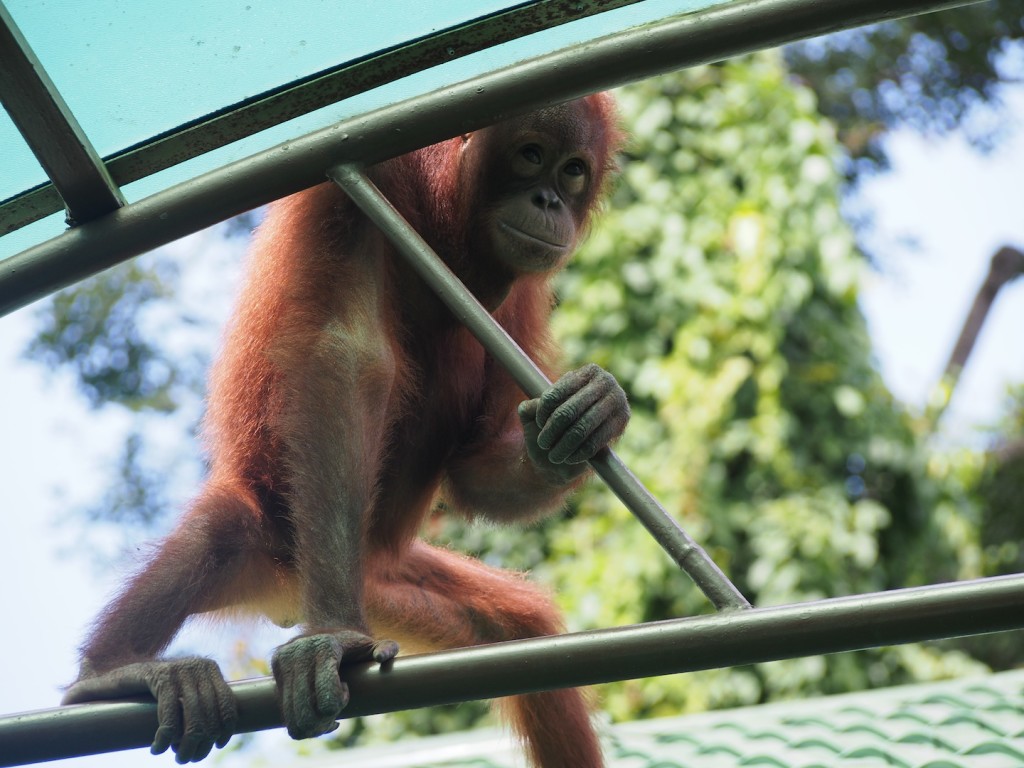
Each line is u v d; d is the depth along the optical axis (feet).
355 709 8.88
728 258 32.42
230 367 13.46
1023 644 39.75
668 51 9.43
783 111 33.63
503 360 9.68
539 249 12.89
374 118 9.72
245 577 12.77
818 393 32.86
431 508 14.96
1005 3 52.34
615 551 30.50
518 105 9.64
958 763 14.56
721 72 34.63
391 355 11.74
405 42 9.81
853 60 52.31
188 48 9.48
